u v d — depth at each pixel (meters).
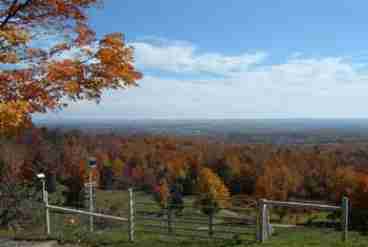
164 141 65.25
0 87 5.38
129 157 53.41
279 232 8.66
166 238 8.05
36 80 5.48
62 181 32.34
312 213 28.75
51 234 8.12
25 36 5.40
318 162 51.44
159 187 38.25
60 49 6.03
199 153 56.62
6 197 10.40
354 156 57.91
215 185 36.88
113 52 5.73
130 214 7.64
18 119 4.88
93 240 7.66
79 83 5.72
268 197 42.72
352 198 33.41
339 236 7.59
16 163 19.70
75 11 6.17
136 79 6.15
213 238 8.00
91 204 11.51
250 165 52.34
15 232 8.62
